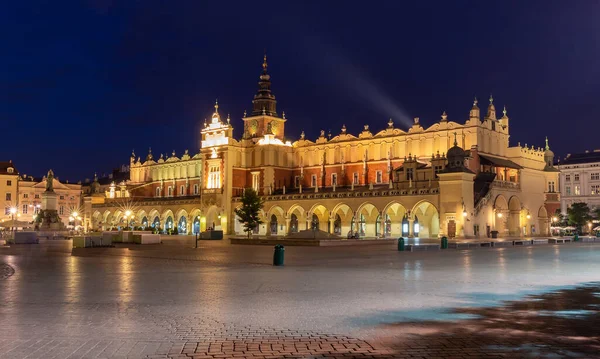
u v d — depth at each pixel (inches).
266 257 1612.9
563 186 5880.9
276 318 577.0
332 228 3954.2
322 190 4343.0
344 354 434.0
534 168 4106.8
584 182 5753.0
